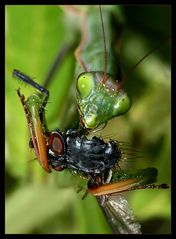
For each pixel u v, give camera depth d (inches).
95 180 4.6
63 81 6.1
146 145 6.3
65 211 6.1
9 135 6.1
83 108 4.8
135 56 6.6
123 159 4.9
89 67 5.5
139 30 6.7
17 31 6.0
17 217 6.1
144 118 6.4
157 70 6.6
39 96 4.6
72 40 6.1
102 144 4.6
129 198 6.0
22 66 6.1
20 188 6.2
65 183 5.8
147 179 4.5
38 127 4.5
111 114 4.8
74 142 4.6
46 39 6.0
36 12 6.0
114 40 6.1
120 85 4.9
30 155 6.1
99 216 5.8
